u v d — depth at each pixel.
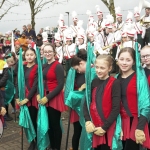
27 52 4.56
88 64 3.25
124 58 3.09
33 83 4.49
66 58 9.94
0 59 5.97
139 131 2.90
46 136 4.33
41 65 4.32
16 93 4.60
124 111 3.09
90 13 11.64
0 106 4.34
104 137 3.11
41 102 4.27
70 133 5.45
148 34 9.37
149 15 9.51
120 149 3.05
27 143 5.06
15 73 6.39
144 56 3.47
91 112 3.20
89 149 3.28
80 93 3.95
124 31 7.87
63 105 4.36
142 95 2.96
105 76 3.22
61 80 4.29
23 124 4.38
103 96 3.14
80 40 9.77
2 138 5.33
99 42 9.33
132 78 3.10
